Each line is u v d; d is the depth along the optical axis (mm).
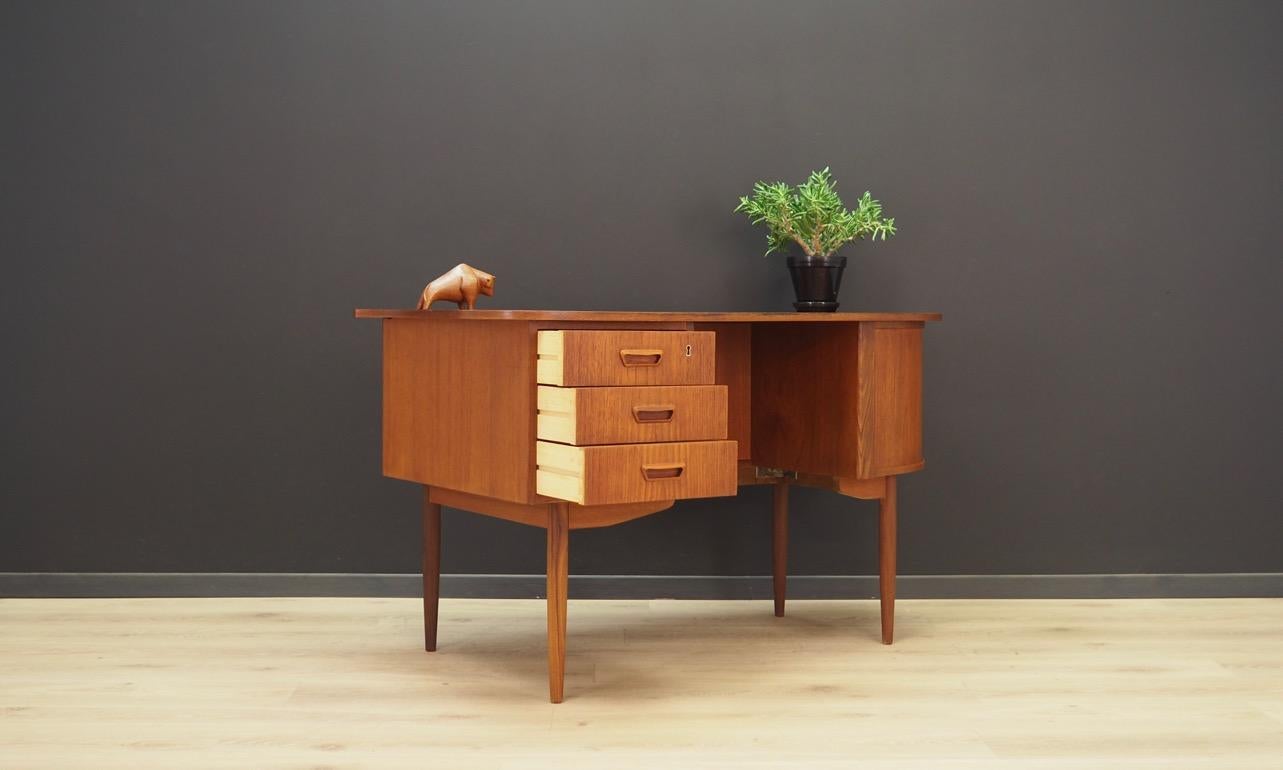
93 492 3297
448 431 2553
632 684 2531
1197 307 3428
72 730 2197
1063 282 3424
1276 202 3402
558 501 2361
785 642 2896
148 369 3299
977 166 3404
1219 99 3434
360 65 3307
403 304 3316
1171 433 3406
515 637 2918
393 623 3043
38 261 3283
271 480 3320
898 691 2490
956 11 3393
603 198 3344
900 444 2859
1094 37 3414
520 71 3324
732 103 3361
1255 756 2117
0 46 3264
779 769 2037
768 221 3189
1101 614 3213
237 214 3297
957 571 3426
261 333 3309
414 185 3318
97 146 3283
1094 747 2156
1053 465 3432
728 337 2936
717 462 2414
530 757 2086
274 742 2146
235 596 3309
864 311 3395
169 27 3283
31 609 3158
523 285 3336
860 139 3385
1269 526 3406
